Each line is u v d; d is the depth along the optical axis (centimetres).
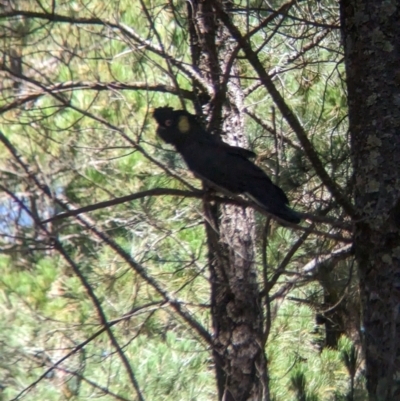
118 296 1226
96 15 1076
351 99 824
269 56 1321
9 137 1162
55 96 867
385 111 799
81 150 1253
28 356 1059
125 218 1255
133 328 1193
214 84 1056
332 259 959
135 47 989
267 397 971
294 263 1164
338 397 748
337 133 1152
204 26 1078
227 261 1123
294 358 1192
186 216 1255
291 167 1047
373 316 770
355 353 763
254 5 1192
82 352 966
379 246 777
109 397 1073
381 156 793
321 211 908
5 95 1112
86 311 1230
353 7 827
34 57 1162
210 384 1221
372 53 810
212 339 1102
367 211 790
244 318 1123
